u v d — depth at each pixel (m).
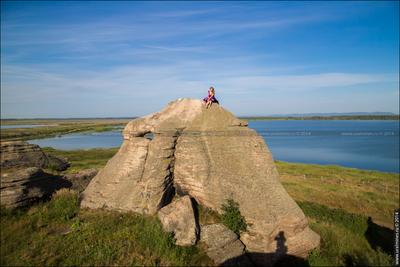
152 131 15.43
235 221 12.84
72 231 12.59
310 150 98.19
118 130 181.75
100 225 13.06
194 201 14.77
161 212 13.01
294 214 12.78
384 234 18.83
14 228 12.52
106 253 10.97
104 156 59.34
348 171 47.91
